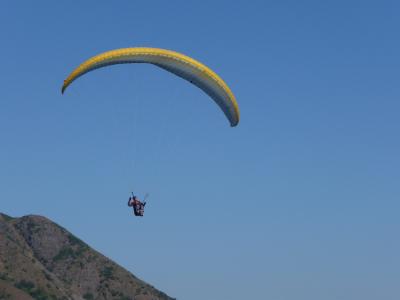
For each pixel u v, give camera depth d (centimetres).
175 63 5034
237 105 5391
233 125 5603
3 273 19762
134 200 4850
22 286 19588
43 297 19475
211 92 5284
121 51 4834
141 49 4919
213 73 5178
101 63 4753
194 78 5166
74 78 4681
